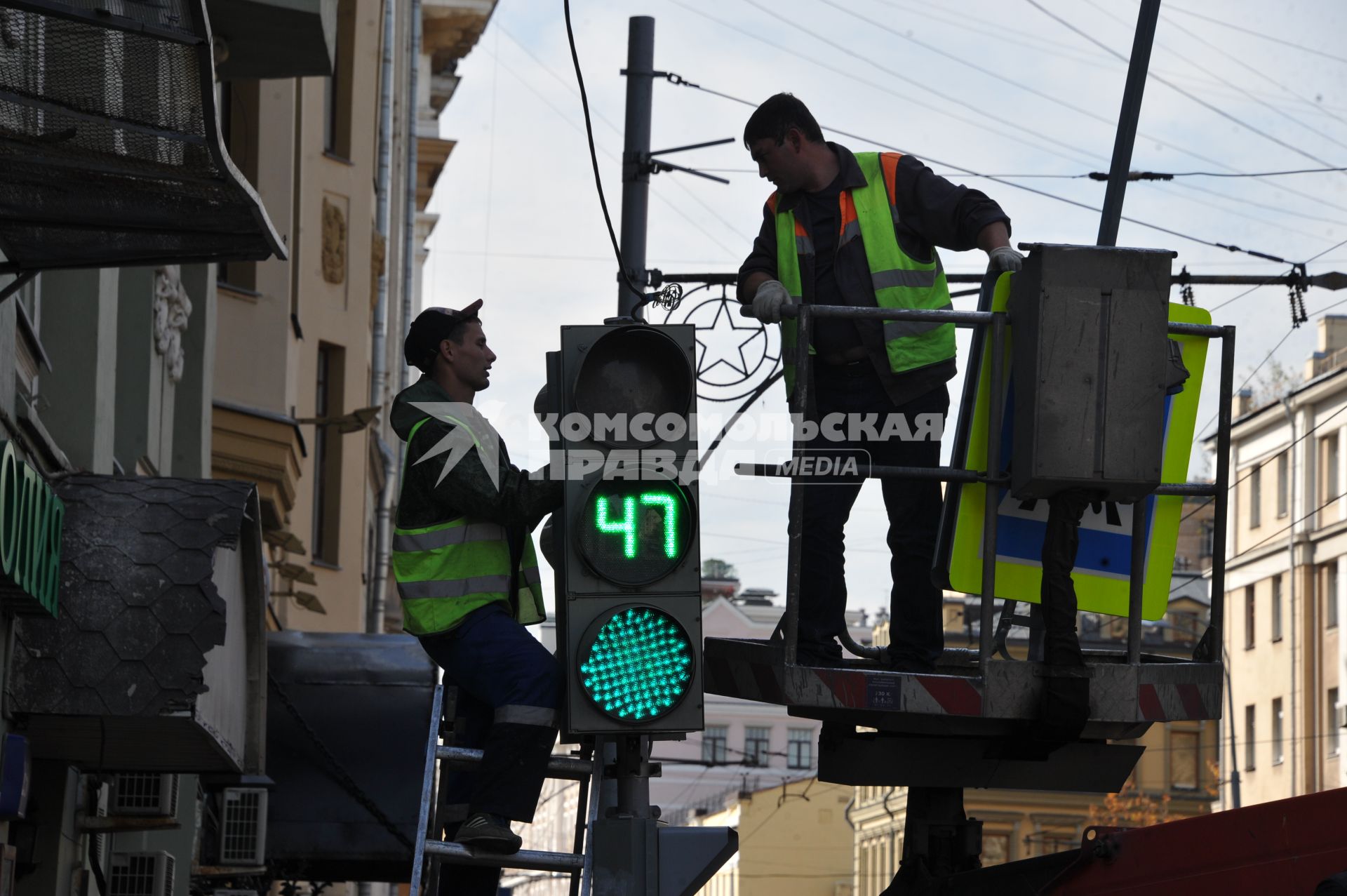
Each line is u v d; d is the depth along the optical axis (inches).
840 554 281.6
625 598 231.6
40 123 261.9
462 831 241.6
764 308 261.1
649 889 233.9
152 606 367.9
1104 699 251.9
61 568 368.2
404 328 1542.8
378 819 673.0
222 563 390.6
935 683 248.4
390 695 698.8
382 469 1373.0
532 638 254.5
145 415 596.7
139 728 378.9
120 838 581.0
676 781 3983.8
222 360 844.0
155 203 293.7
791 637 250.1
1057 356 242.5
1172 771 2498.8
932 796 273.0
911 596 284.0
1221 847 203.0
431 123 2305.6
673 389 234.5
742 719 4015.8
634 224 600.4
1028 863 234.7
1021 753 258.1
